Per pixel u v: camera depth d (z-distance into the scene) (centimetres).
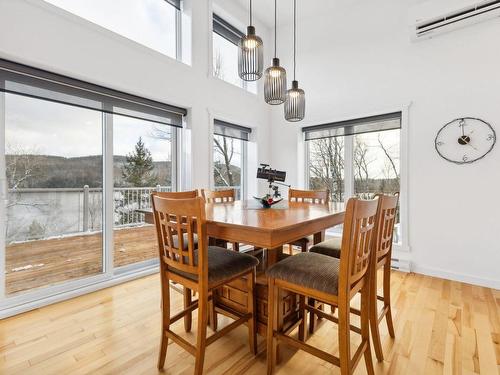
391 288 251
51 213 229
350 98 344
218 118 351
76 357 152
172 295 233
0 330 177
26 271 218
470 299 227
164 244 143
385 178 337
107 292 237
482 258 260
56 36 205
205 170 325
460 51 269
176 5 314
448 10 252
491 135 254
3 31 181
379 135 340
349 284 117
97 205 254
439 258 281
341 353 117
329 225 164
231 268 143
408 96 300
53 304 213
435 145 283
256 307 166
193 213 124
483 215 259
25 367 144
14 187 210
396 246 304
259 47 206
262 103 413
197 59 316
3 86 188
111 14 258
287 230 127
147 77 266
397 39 308
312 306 177
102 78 232
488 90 256
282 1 350
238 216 153
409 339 171
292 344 133
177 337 138
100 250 256
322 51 368
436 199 283
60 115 231
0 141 197
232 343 168
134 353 157
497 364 148
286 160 408
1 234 197
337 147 375
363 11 334
